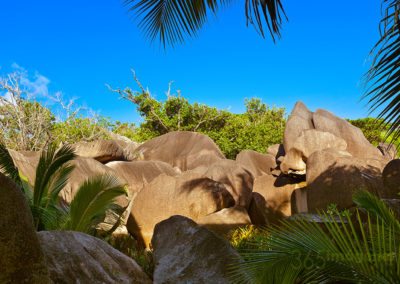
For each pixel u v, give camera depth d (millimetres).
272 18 5629
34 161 14516
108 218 11648
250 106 35719
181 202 14109
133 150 23000
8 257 2656
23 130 22703
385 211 4062
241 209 13977
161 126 30547
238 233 12336
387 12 3902
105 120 26922
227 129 28609
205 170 18156
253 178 17453
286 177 16094
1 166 8547
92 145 18281
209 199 14188
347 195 12844
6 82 22953
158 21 6594
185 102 30094
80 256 4801
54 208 8719
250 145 27203
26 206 2930
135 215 14250
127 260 5355
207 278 5391
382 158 16375
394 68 3775
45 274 2846
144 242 13898
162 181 14414
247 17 5762
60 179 9047
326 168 13625
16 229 2748
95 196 8188
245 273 4191
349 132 16969
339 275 3369
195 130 29469
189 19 6492
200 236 5848
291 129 17156
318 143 15648
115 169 17250
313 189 13664
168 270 5645
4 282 2605
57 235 4852
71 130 25375
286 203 15664
